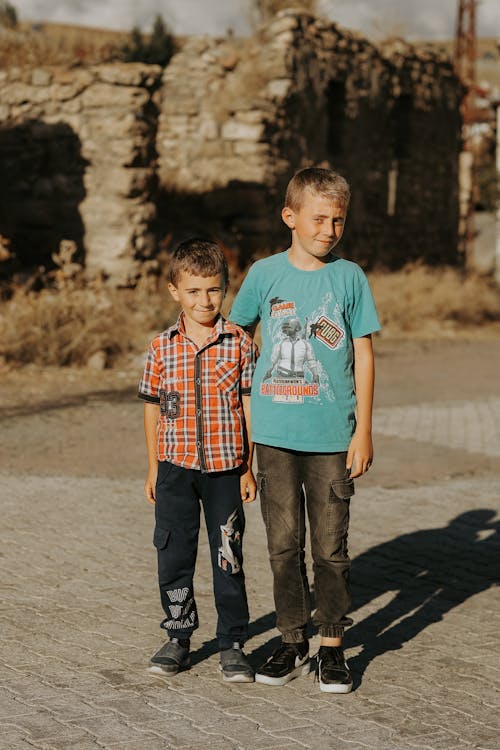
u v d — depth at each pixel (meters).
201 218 17.75
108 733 3.51
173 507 4.00
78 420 10.07
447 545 6.10
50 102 15.65
